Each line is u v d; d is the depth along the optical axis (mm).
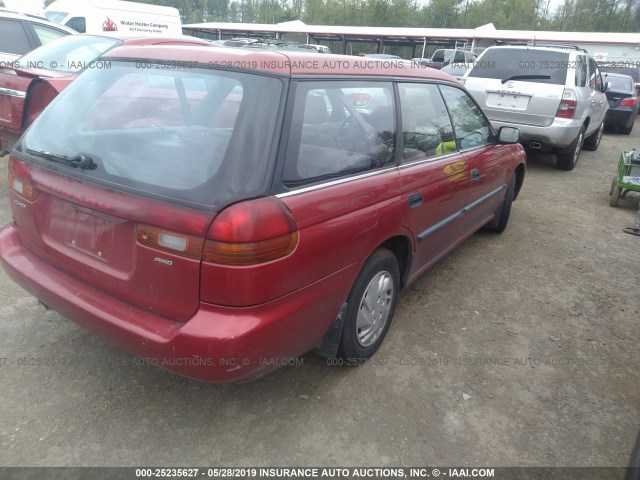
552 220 5805
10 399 2500
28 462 2168
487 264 4469
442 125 3439
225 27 32938
